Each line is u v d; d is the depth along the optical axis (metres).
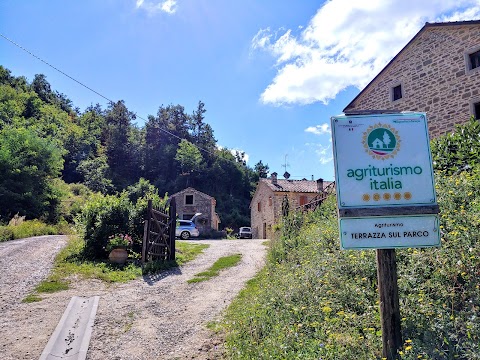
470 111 11.88
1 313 5.30
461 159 8.13
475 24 11.98
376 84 15.55
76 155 57.44
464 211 5.05
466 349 2.82
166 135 68.06
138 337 4.61
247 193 65.56
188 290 7.09
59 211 25.67
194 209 38.66
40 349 4.12
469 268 3.76
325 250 6.39
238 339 4.22
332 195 11.28
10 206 21.69
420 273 4.18
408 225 3.30
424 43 13.70
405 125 3.48
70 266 8.53
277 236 10.23
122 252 9.37
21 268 8.01
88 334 4.65
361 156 3.45
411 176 3.38
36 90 75.69
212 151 70.00
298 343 3.62
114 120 72.75
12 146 23.81
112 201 10.48
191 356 4.02
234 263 10.24
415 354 2.88
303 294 4.90
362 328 3.62
